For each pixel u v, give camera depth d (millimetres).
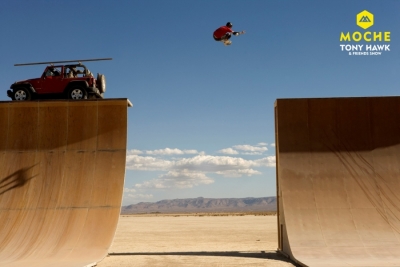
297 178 18766
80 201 18438
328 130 19625
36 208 18359
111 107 20000
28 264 14742
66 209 18250
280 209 19359
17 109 20219
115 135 19781
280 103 19734
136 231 37250
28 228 17688
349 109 19812
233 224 47938
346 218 17734
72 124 20031
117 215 17938
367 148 19453
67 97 21438
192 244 24953
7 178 19234
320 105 19781
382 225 17516
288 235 17156
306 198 18297
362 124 19719
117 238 29594
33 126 20078
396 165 19125
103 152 19531
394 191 18500
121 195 18484
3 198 18734
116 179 18859
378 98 19875
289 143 19406
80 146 19750
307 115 19719
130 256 18281
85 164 19328
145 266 15633
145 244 24953
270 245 24172
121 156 19406
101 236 17188
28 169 19391
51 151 19734
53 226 17703
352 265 14359
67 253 16266
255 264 15969
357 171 18984
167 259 17406
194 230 38000
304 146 19375
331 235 17141
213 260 17078
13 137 20031
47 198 18625
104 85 22375
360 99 19859
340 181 18750
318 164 19078
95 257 15852
